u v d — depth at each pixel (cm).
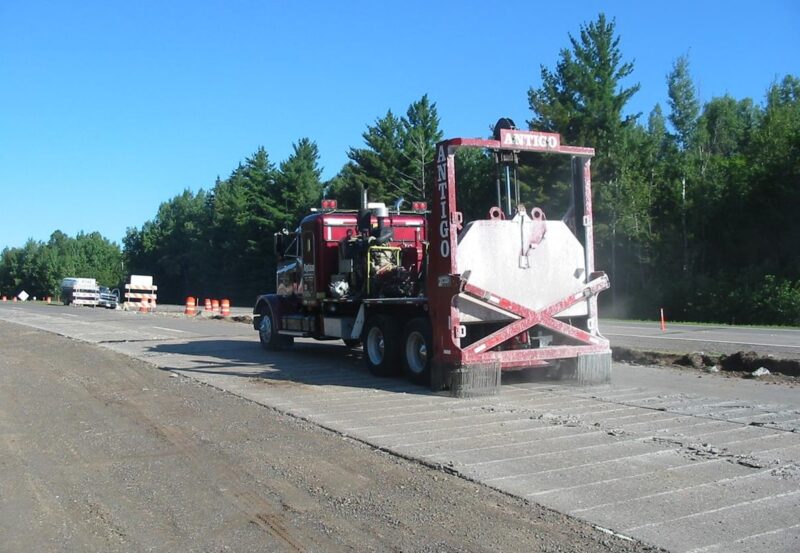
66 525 531
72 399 1043
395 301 1165
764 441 748
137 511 559
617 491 588
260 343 1838
